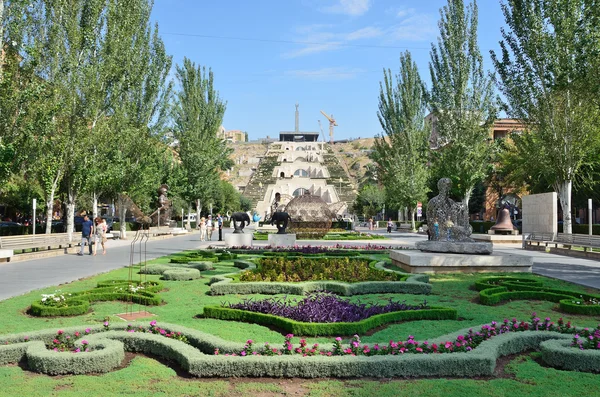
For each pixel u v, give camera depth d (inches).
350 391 231.3
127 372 260.5
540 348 284.0
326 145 6875.0
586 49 874.1
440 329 342.3
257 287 498.6
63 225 1573.6
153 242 1382.9
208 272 665.6
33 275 622.2
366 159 7440.9
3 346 276.7
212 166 2271.2
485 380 248.4
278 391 233.0
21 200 1572.3
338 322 331.9
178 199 2450.8
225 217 3415.4
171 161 2369.6
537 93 1147.9
